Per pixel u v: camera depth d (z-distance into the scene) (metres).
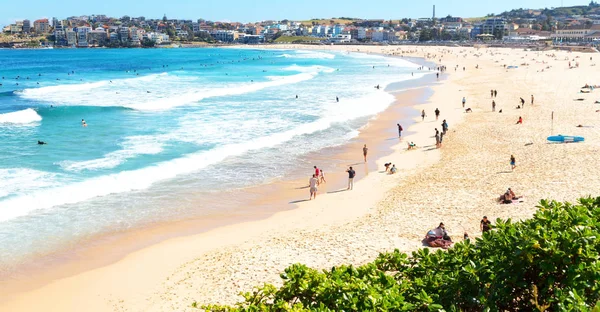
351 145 37.97
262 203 25.77
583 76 80.19
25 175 28.95
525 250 8.41
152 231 22.14
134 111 51.28
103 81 86.75
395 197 25.84
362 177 30.05
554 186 25.11
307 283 9.75
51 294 17.16
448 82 81.69
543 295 8.35
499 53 177.75
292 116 49.06
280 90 70.88
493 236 9.80
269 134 40.91
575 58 133.62
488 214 22.19
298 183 29.00
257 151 35.69
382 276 9.52
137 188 27.42
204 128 42.97
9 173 29.25
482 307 8.49
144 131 41.56
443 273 9.55
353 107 54.84
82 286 17.64
